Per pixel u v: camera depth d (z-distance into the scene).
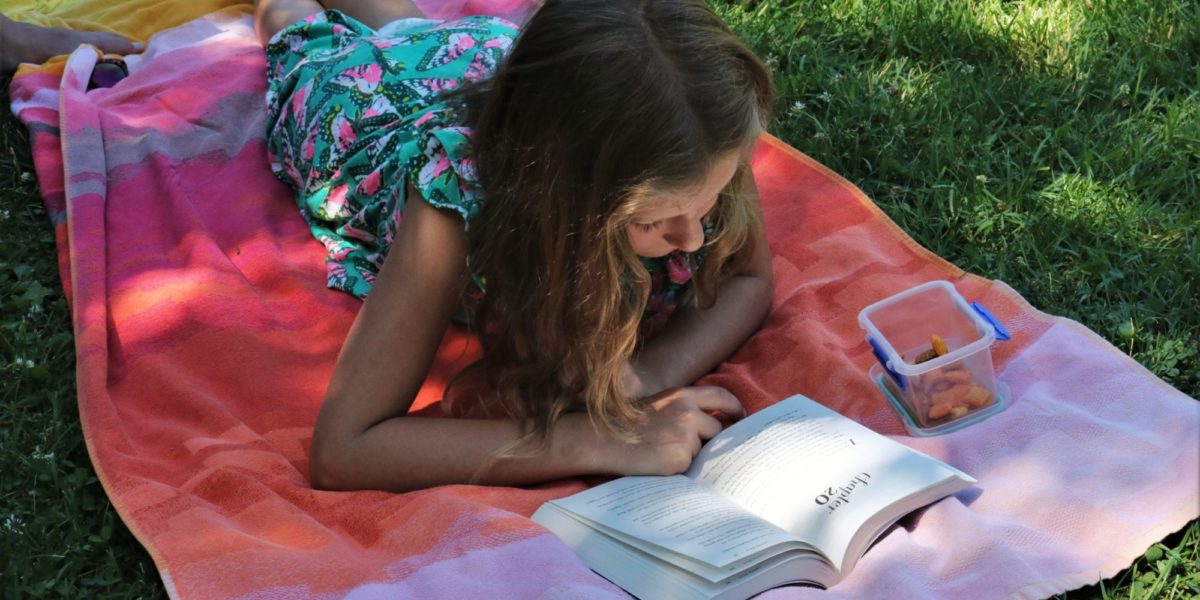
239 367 2.48
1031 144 3.00
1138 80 3.11
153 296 2.63
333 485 2.10
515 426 2.09
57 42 3.41
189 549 1.92
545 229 1.91
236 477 2.09
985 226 2.77
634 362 2.30
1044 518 1.96
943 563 1.85
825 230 2.77
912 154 3.04
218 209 2.93
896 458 1.98
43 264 2.82
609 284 1.94
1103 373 2.25
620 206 1.82
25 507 2.20
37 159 3.03
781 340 2.42
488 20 2.82
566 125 1.80
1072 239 2.75
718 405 2.19
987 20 3.40
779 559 1.80
